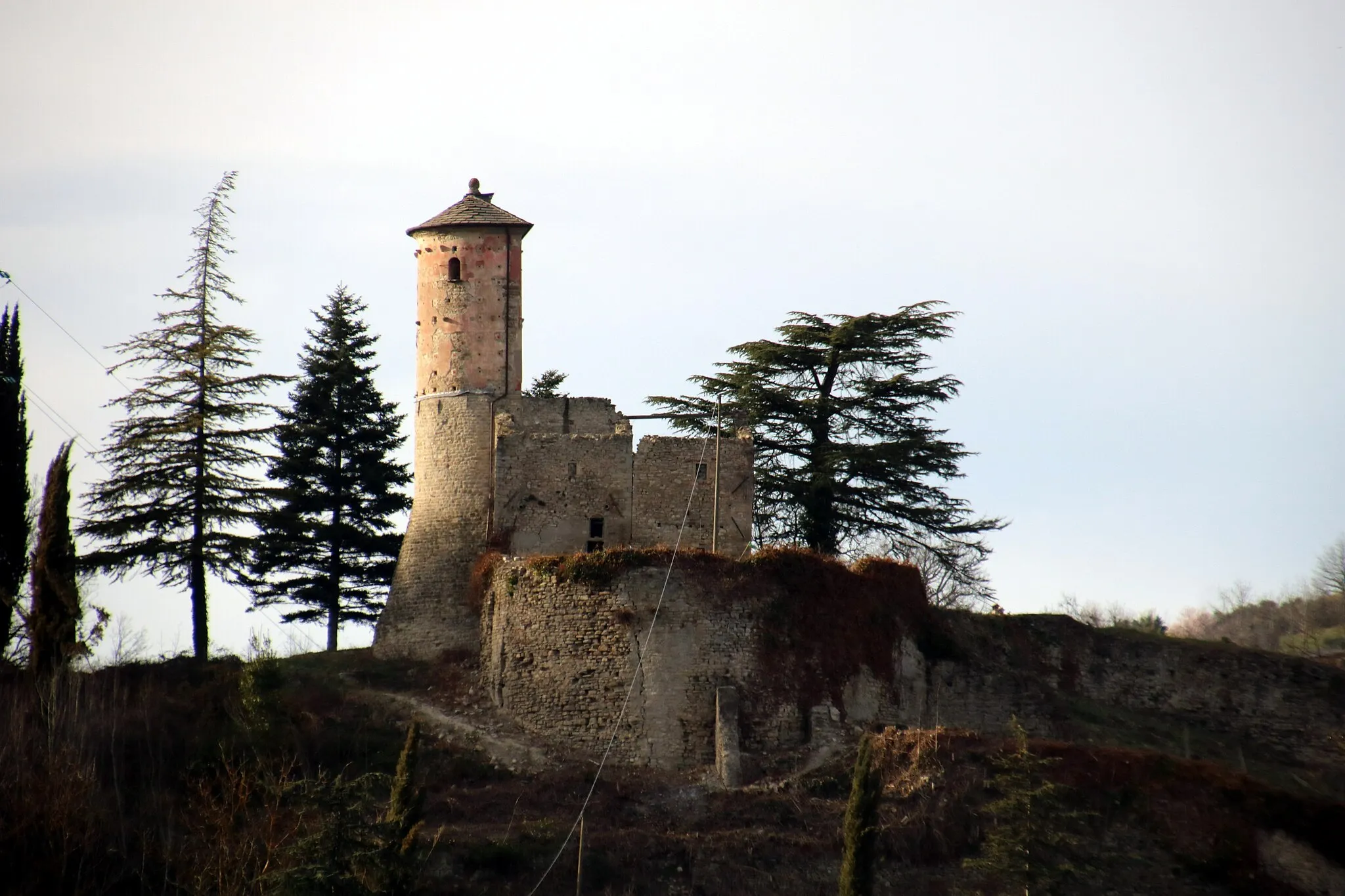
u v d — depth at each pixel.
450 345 160.25
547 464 156.38
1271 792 130.88
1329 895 127.31
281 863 115.31
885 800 132.12
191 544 155.50
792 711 141.62
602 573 144.12
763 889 126.44
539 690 144.62
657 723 140.38
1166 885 126.69
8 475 156.12
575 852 128.12
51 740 128.62
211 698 144.00
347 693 150.00
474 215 162.00
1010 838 124.25
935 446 167.25
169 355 158.00
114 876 120.81
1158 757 132.62
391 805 121.69
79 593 146.12
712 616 142.50
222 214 161.88
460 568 156.75
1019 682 150.62
